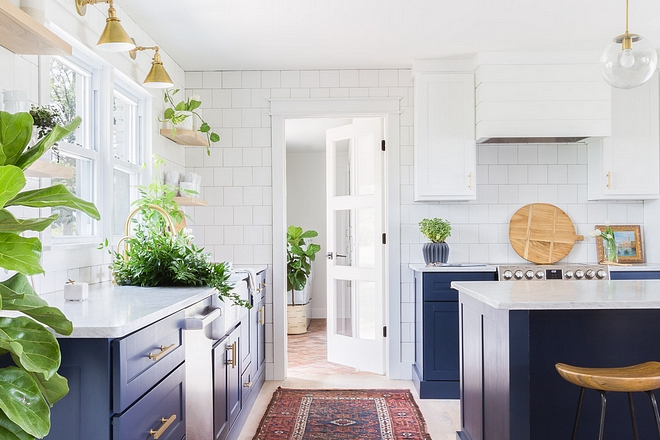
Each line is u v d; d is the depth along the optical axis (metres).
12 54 2.01
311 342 6.39
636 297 2.29
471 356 2.84
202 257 2.82
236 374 3.25
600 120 4.21
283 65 4.48
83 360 1.55
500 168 4.65
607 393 2.55
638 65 2.38
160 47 4.00
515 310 2.21
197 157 4.64
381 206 4.77
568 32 3.76
